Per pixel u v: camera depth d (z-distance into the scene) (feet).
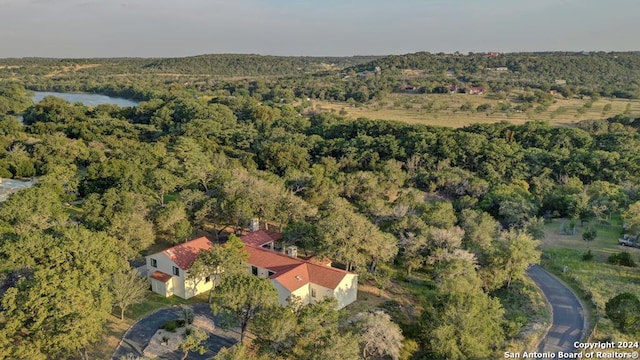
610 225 337.72
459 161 462.19
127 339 175.32
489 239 258.57
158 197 300.40
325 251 221.66
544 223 343.67
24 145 475.72
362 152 473.26
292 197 281.74
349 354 139.44
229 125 638.12
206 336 163.73
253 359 151.53
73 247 184.96
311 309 161.68
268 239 252.62
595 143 501.97
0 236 203.92
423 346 181.78
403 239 244.63
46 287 153.99
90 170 335.67
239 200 263.29
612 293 229.86
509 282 240.32
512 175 433.48
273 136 546.26
